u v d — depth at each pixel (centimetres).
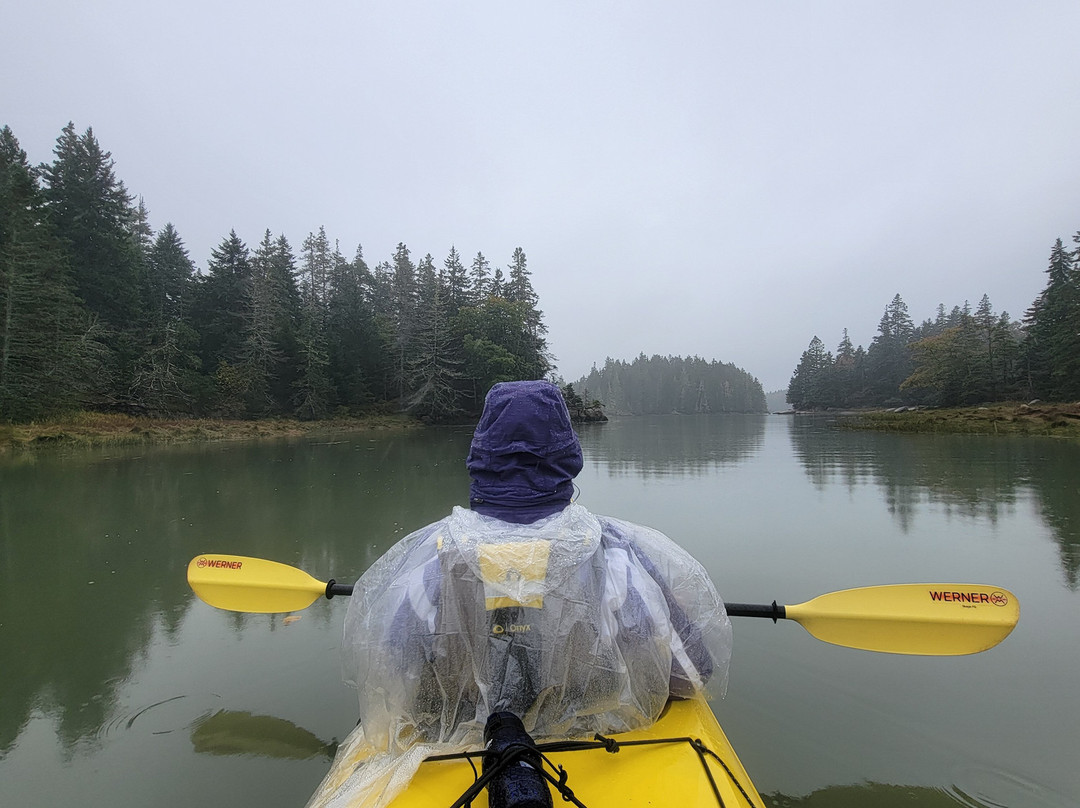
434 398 4634
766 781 263
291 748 289
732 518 774
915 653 258
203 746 292
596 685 167
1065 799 251
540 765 143
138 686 349
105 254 3394
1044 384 4869
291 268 4934
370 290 6291
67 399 2605
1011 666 366
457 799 149
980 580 520
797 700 330
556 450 175
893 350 8956
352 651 190
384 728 175
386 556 196
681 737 177
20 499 951
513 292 5994
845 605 262
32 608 473
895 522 742
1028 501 870
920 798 252
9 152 3334
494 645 161
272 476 1238
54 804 251
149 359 3225
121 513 833
